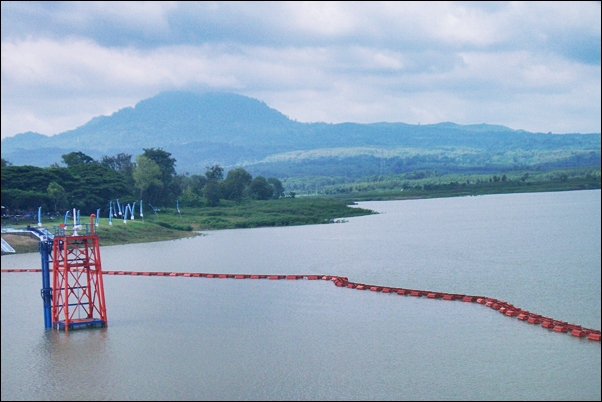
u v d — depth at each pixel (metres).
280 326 101.06
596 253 182.12
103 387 77.56
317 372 80.56
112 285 140.00
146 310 113.69
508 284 136.25
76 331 100.12
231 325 102.38
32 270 162.75
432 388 74.94
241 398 73.56
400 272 154.75
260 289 132.50
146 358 86.81
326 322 103.00
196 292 130.25
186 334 97.62
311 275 146.00
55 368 84.19
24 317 111.31
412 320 102.56
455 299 116.69
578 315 108.38
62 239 98.88
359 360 84.31
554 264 163.00
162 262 176.88
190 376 80.25
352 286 132.12
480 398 72.12
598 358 82.81
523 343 89.31
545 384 75.19
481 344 89.25
